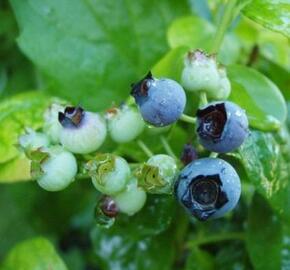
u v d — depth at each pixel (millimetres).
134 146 194
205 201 156
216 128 158
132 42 225
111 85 222
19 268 219
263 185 184
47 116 182
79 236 325
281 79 233
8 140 202
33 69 272
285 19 188
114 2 225
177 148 198
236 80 195
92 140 173
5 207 305
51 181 171
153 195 205
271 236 209
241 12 192
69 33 221
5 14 276
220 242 238
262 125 188
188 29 216
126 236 224
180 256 231
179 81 195
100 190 173
